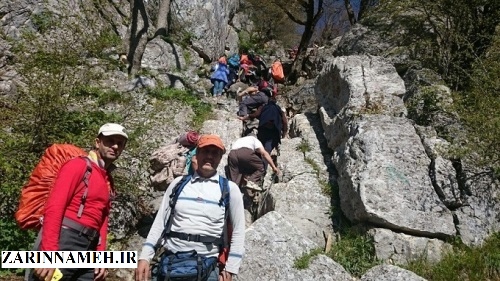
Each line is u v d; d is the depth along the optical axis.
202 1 17.77
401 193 6.00
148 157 7.22
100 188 3.54
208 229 3.43
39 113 6.37
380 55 10.52
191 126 10.08
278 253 5.40
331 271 5.32
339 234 6.36
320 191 7.08
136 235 6.69
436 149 6.51
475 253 5.67
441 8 9.19
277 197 6.91
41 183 3.50
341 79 8.36
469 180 6.27
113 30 13.96
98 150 3.70
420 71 8.89
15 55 9.55
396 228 5.83
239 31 24.30
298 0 19.09
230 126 9.96
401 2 10.64
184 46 16.19
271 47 25.03
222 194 3.50
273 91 10.04
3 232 5.75
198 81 14.66
